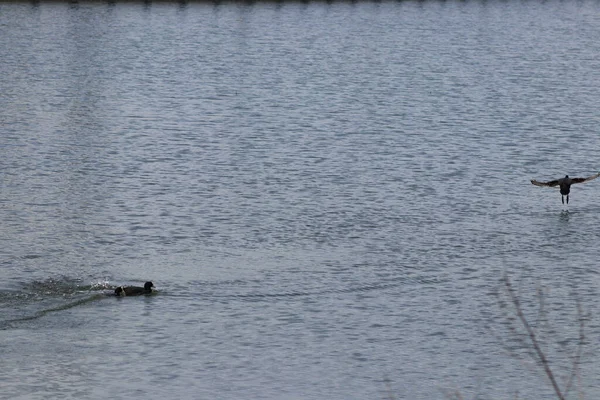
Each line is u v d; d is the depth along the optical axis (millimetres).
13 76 135250
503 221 77812
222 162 92625
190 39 174750
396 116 116125
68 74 138375
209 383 50938
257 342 55250
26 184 83875
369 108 120812
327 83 138375
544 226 76875
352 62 158000
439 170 91875
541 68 159750
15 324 56281
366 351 54750
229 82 136750
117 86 131125
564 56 175000
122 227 73562
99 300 59688
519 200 83625
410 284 64000
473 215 79125
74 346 54000
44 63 146250
